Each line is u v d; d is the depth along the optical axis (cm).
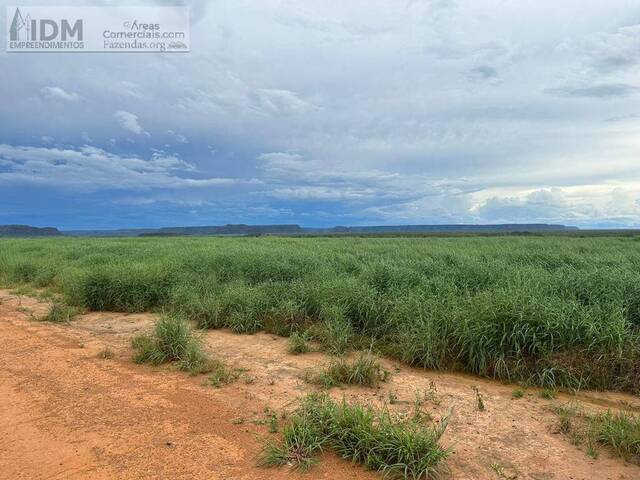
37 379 473
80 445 332
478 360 507
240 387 459
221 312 727
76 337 649
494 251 1424
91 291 846
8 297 978
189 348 537
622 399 445
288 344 612
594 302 591
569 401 436
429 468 293
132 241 2480
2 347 590
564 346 500
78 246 1777
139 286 858
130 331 689
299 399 418
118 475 292
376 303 671
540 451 332
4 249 1830
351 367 488
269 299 735
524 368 488
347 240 2431
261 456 317
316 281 802
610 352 483
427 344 529
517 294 566
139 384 463
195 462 310
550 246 1638
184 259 1141
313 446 320
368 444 314
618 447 328
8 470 298
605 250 1470
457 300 615
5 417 380
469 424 378
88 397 426
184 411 396
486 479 295
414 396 439
